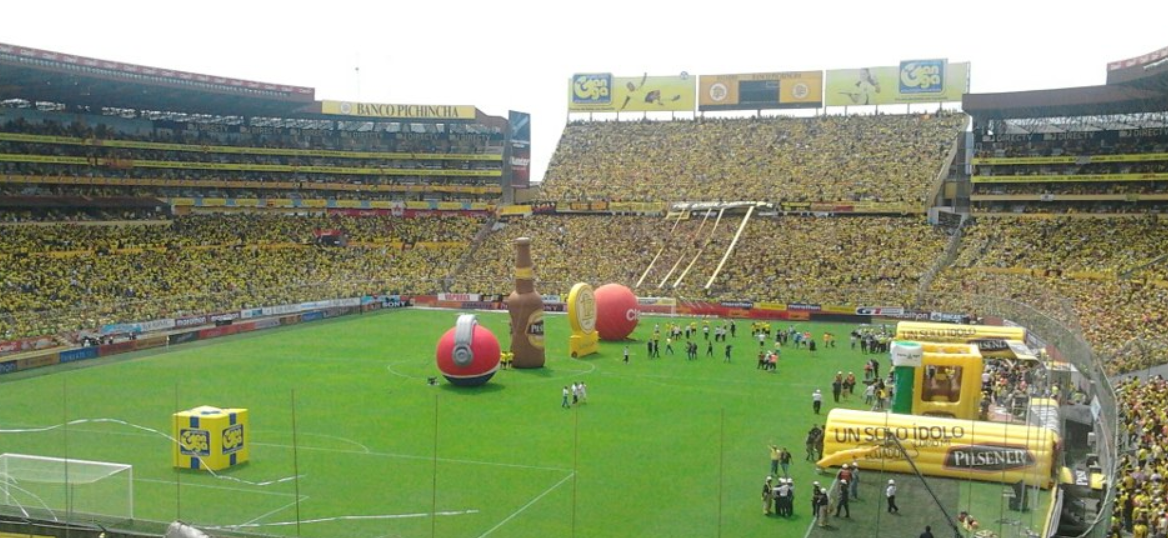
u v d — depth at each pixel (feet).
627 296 269.03
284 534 102.37
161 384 194.80
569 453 139.13
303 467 130.62
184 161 378.32
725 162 422.82
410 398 180.24
